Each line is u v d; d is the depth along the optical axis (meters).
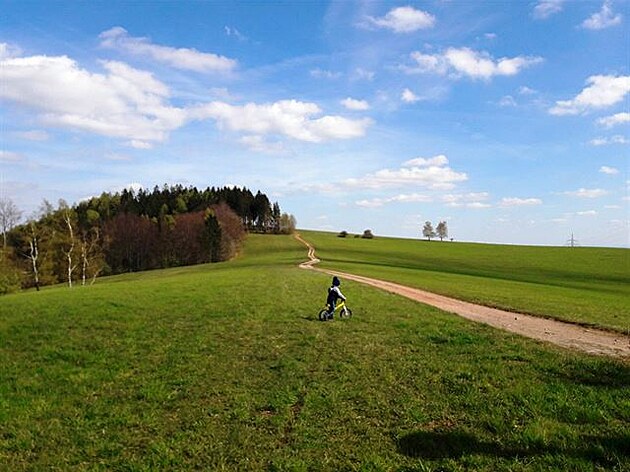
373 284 42.25
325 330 20.08
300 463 8.86
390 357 15.47
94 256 89.25
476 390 11.99
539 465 8.27
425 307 27.03
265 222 186.50
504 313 26.88
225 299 28.75
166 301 28.05
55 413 12.25
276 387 13.09
